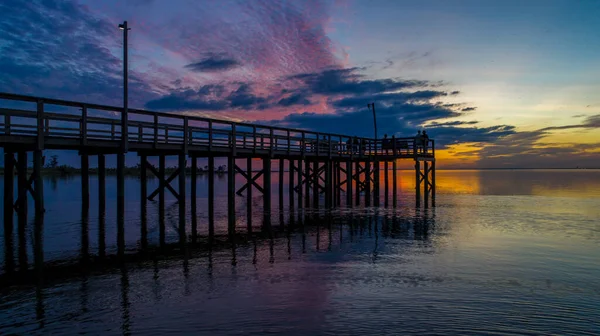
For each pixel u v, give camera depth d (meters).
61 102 13.55
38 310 6.54
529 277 8.74
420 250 11.37
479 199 28.80
